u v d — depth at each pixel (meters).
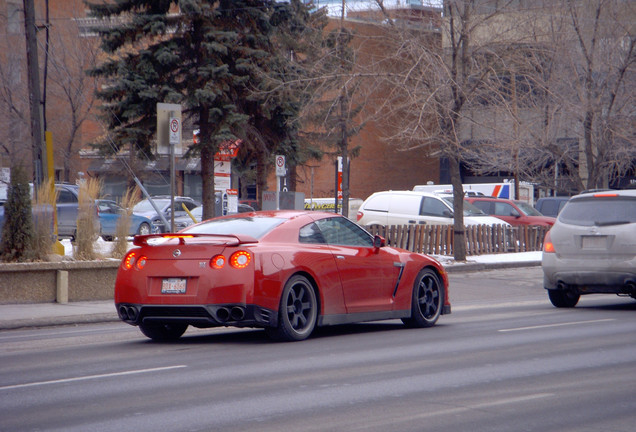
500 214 45.72
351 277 15.54
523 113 37.31
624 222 20.02
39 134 27.58
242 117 36.66
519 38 35.03
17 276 21.38
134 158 63.34
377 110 34.50
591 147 36.84
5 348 14.75
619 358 13.07
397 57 34.00
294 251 14.67
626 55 36.47
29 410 9.45
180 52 37.78
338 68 34.69
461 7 34.06
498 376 11.51
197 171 79.56
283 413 9.23
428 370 11.96
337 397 10.09
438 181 92.06
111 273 23.09
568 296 21.75
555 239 20.95
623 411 9.41
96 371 12.02
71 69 61.88
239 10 38.09
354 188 85.62
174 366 12.39
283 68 38.50
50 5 64.75
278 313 14.30
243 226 15.10
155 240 14.94
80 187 23.77
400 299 16.58
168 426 8.62
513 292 27.50
